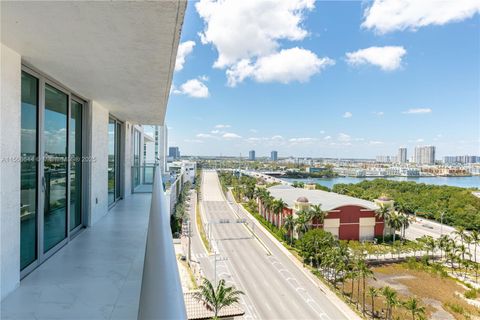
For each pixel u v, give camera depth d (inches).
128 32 82.9
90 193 198.5
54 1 64.2
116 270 124.0
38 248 127.1
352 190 2719.0
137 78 137.9
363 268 859.4
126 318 87.4
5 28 79.8
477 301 836.0
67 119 163.5
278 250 1238.9
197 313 590.6
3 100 92.8
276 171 5964.6
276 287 901.2
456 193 2161.7
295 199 1625.2
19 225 104.4
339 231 1365.7
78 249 151.8
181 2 65.4
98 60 109.7
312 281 949.2
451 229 1699.1
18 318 86.1
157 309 23.6
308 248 1067.9
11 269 100.2
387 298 740.0
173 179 609.6
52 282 111.3
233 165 7066.9
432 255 1213.7
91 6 67.0
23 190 117.3
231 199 2539.4
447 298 855.7
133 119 319.0
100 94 178.9
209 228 1545.3
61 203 157.3
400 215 1373.0
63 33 83.4
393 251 1187.9
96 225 204.1
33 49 97.6
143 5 66.7
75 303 95.7
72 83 148.6
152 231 43.2
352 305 808.3
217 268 1024.2
